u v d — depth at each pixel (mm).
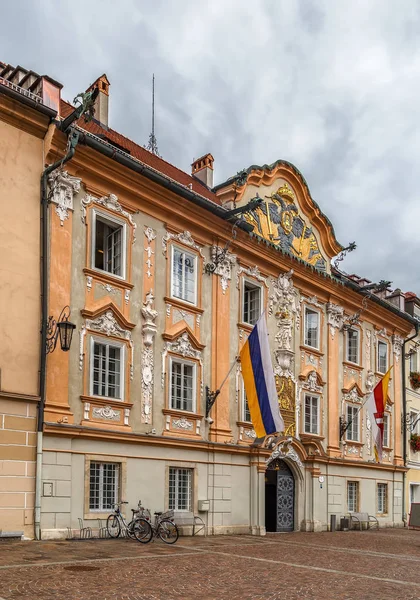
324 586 12797
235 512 24297
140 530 18844
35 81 20250
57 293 19281
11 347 17766
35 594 10328
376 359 35531
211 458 23688
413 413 39188
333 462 30031
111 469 20344
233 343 25656
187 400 23562
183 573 13320
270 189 28641
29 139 19203
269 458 25953
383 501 34719
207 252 25188
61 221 19750
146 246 22500
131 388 21188
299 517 27719
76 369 19609
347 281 32125
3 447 17203
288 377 28156
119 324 21125
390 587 13094
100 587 11219
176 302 23234
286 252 28359
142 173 21828
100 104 27672
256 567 14922
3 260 17969
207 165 32406
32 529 17484
